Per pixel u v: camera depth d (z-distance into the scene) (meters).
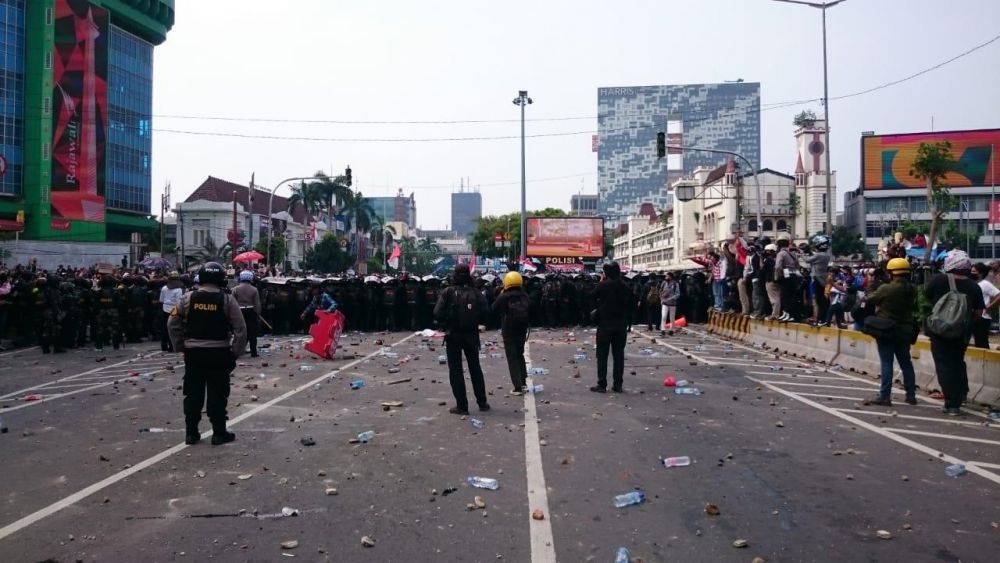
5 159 61.31
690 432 8.10
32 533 5.00
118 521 5.23
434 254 153.12
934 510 5.44
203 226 80.38
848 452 7.18
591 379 12.26
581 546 4.74
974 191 73.75
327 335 15.15
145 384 11.80
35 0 63.03
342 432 8.11
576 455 7.06
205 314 7.51
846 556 4.57
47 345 16.61
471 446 7.43
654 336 21.55
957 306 9.08
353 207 89.00
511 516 5.31
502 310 10.73
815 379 12.48
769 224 79.38
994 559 4.52
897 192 77.75
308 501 5.66
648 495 5.80
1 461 6.93
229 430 8.25
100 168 67.12
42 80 63.00
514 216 93.38
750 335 19.23
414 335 21.61
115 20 73.62
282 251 67.62
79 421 8.84
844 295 19.17
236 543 4.80
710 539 4.86
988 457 7.02
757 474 6.41
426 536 4.91
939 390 10.82
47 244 50.34
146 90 79.25
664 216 96.44
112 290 17.48
